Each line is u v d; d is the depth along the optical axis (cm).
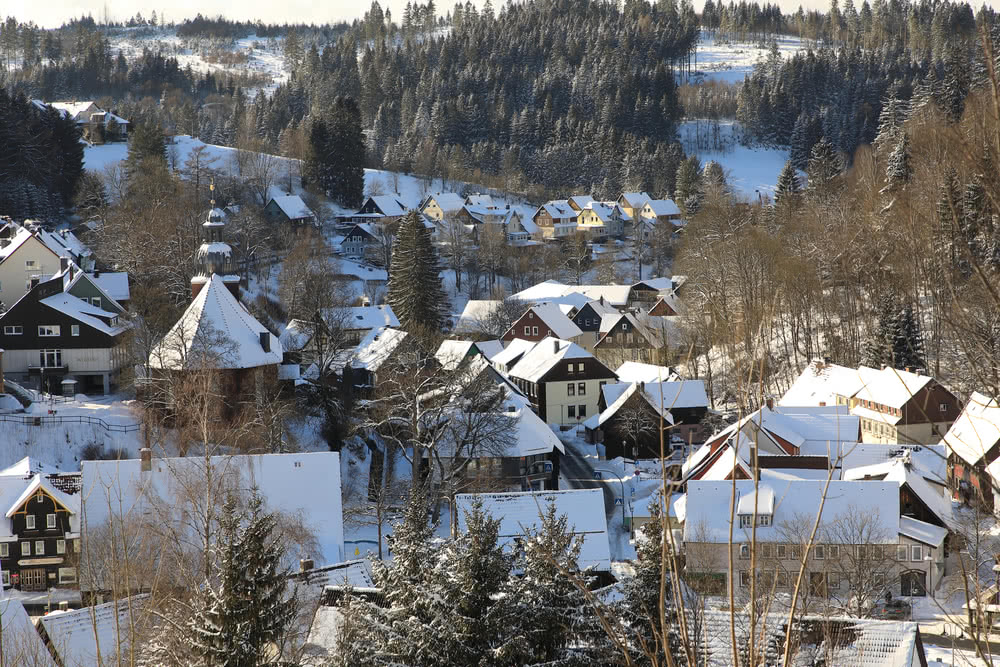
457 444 10531
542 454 11469
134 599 3866
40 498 8544
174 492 6881
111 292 15325
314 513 8044
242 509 7219
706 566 7294
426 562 3800
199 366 10631
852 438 11256
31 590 8562
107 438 11075
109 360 13112
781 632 3594
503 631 3594
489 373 12962
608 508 11088
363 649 3719
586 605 3641
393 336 14188
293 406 12019
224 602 3353
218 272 13262
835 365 13050
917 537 8200
